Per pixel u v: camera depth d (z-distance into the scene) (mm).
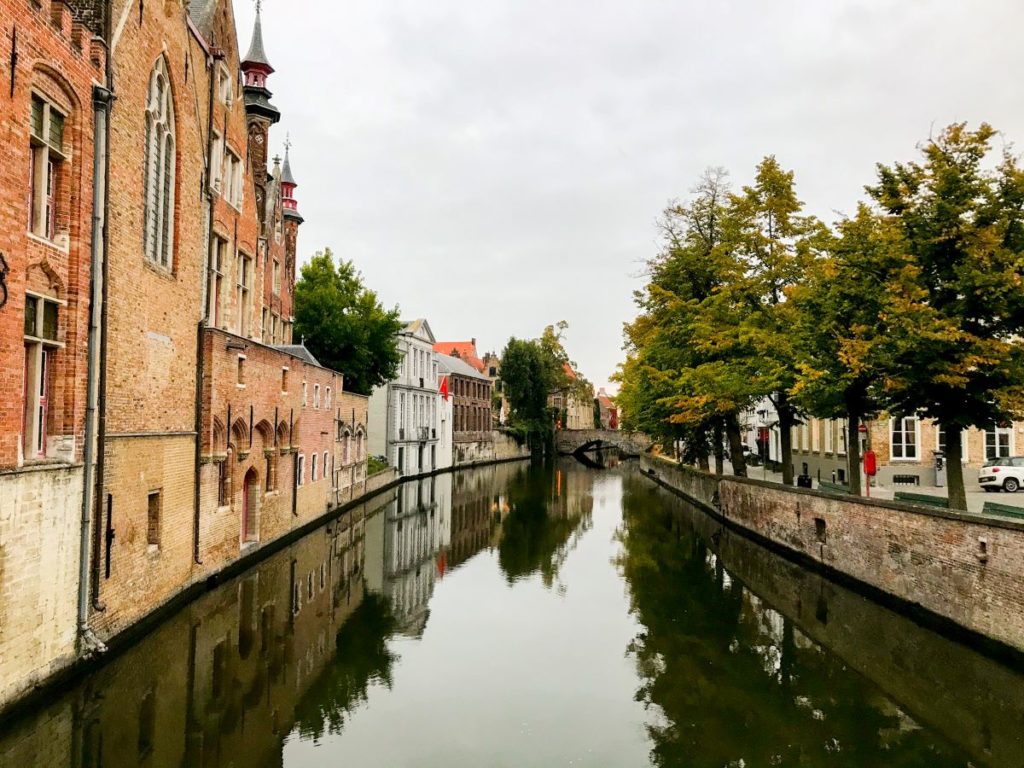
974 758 9984
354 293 46156
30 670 10281
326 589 19672
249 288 24375
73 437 11469
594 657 14414
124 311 13547
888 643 15203
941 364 16797
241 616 16328
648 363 34344
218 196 20391
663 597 19438
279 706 11625
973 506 23781
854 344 18062
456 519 34719
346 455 37188
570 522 34031
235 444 20469
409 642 15195
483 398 84062
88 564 11914
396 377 49125
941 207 16875
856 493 20531
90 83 12000
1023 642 12523
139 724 10531
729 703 12055
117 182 13195
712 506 35688
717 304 27219
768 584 20859
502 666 13852
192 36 17578
